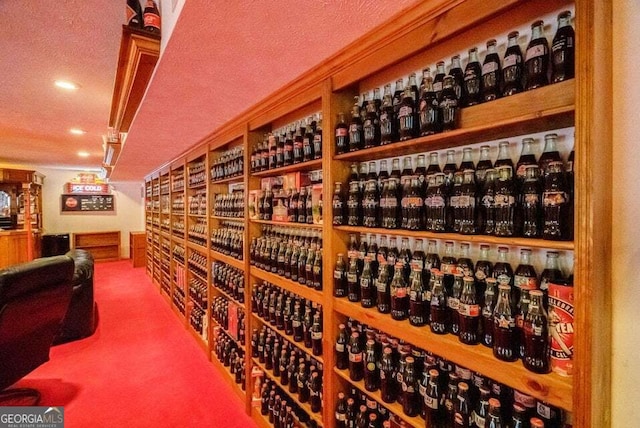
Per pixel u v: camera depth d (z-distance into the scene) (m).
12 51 2.00
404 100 1.24
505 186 0.97
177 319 4.02
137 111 2.18
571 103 0.79
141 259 7.52
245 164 2.28
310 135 1.77
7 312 1.79
